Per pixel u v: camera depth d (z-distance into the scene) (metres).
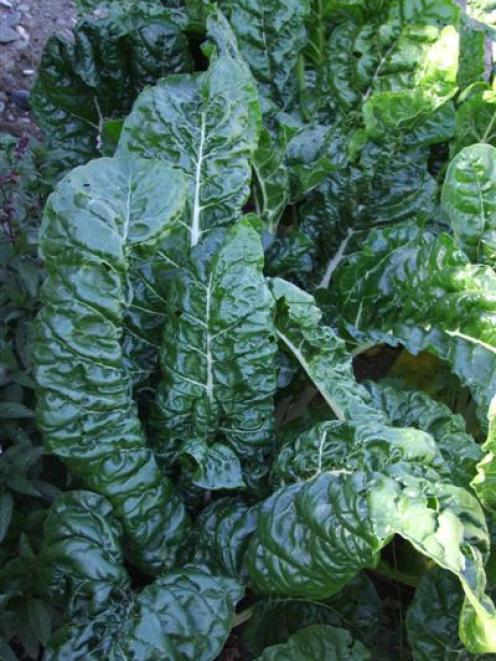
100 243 0.64
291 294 0.71
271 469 0.75
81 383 0.66
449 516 0.60
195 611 0.66
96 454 0.68
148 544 0.71
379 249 0.82
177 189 0.68
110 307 0.65
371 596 0.80
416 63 0.90
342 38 0.94
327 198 0.92
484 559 0.63
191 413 0.73
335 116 0.97
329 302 0.86
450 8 0.89
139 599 0.65
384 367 1.05
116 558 0.68
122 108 0.97
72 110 0.96
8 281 0.86
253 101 0.77
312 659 0.70
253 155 0.80
